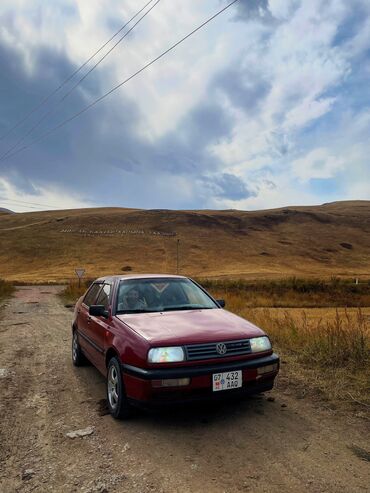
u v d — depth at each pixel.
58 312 18.66
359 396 5.14
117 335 4.94
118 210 181.12
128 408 4.66
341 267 111.25
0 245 118.50
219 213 166.88
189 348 4.36
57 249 116.50
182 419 4.68
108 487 3.31
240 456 3.74
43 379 6.72
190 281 6.48
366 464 3.54
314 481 3.28
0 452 4.02
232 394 4.41
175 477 3.42
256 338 4.74
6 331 12.54
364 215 168.75
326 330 7.68
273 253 121.56
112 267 101.31
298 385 5.77
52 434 4.43
